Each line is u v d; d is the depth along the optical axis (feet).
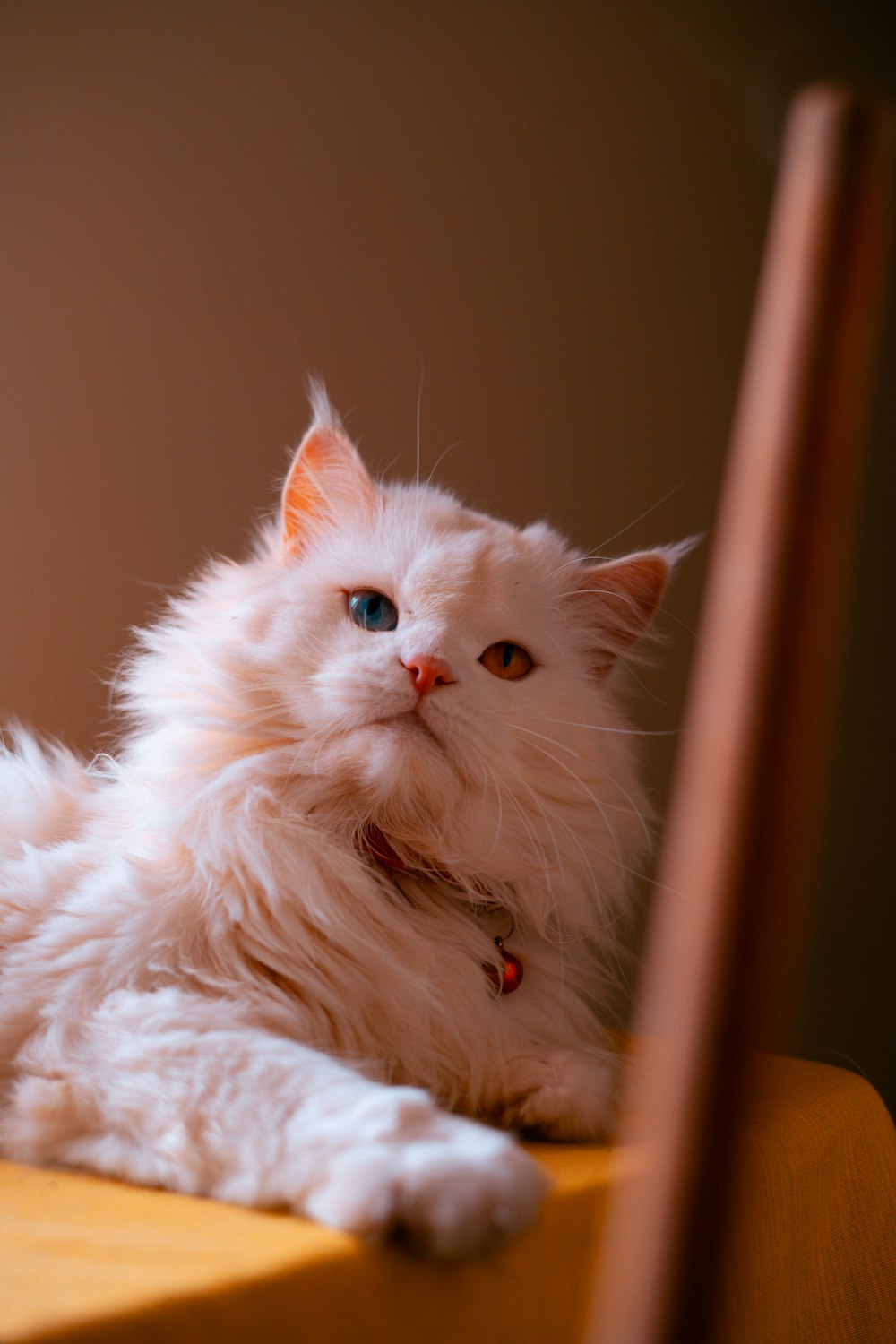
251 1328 1.14
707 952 0.73
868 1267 1.71
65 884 1.66
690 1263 0.72
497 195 2.59
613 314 2.63
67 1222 1.29
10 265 2.36
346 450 1.94
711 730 0.75
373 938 1.62
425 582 1.79
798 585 0.73
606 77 2.63
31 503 2.37
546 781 1.78
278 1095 1.36
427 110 2.56
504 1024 1.67
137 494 2.42
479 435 2.58
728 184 2.67
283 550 1.90
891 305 2.57
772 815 0.72
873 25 2.54
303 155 2.50
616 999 2.17
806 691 0.73
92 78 2.40
